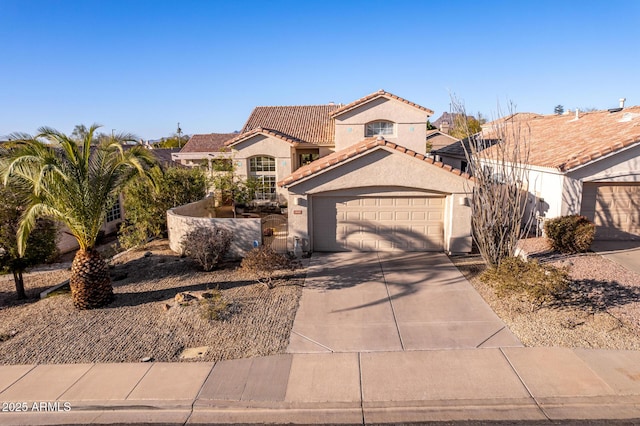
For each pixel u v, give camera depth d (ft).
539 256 46.44
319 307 34.68
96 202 35.17
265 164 85.76
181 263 48.62
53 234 41.47
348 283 40.22
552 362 24.97
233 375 24.91
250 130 90.53
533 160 57.82
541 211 55.93
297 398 22.50
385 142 47.29
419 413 21.18
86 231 34.94
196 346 28.71
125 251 56.13
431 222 50.08
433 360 25.82
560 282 31.07
